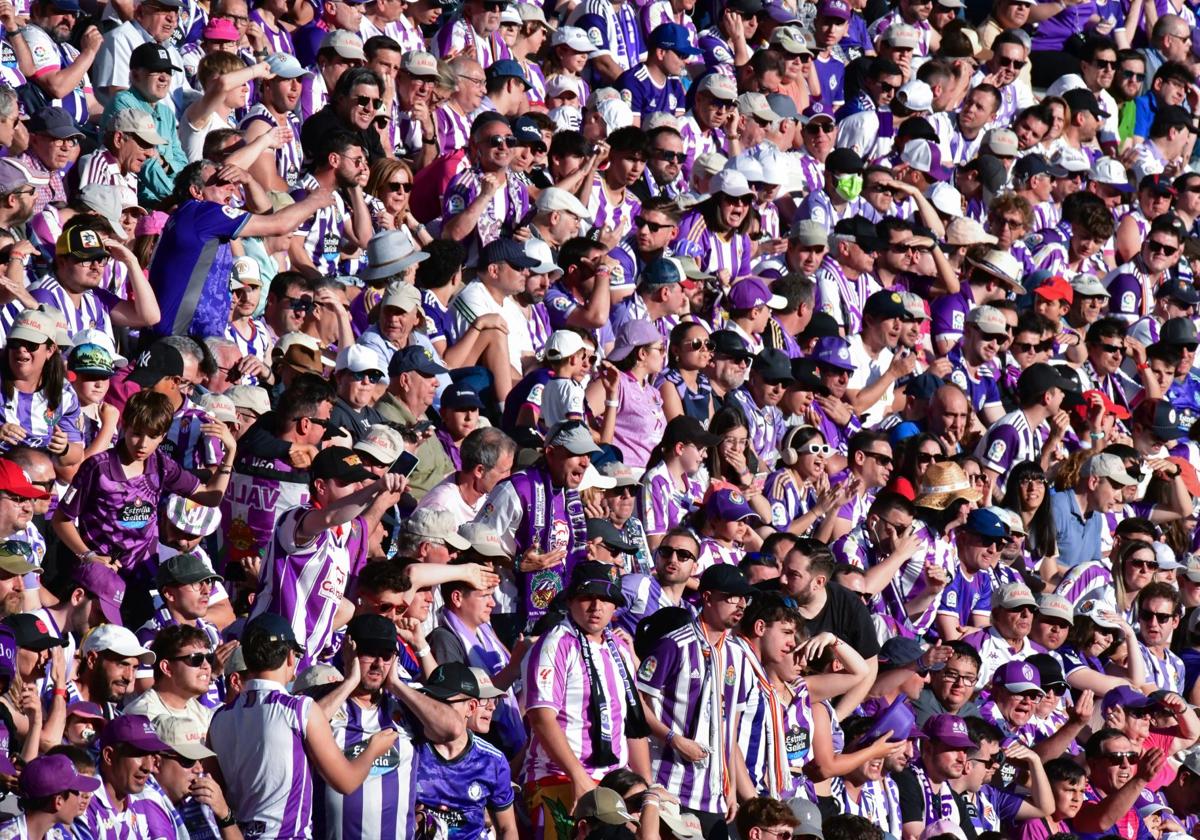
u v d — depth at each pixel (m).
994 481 57.31
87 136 51.66
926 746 44.41
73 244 43.34
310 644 37.72
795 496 50.16
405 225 53.47
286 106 54.16
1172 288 69.56
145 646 36.41
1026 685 47.47
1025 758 45.94
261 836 33.41
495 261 50.44
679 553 42.50
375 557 40.69
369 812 34.28
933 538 50.12
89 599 36.88
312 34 58.53
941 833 42.81
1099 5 79.75
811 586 44.12
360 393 43.91
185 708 34.53
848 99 69.62
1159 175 75.00
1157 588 54.31
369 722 35.06
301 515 37.69
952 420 56.78
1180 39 80.94
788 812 37.69
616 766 38.06
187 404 42.41
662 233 55.41
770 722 40.12
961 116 70.75
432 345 47.94
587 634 38.16
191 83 55.12
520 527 41.81
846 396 56.88
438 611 39.25
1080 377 61.59
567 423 42.31
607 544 42.06
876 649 44.84
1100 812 47.94
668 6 67.56
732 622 39.72
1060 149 72.12
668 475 46.47
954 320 60.59
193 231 45.62
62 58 54.31
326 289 47.44
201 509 39.50
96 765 32.94
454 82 57.72
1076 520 56.31
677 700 39.12
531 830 37.75
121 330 45.31
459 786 35.62
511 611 41.53
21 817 31.34
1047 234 68.12
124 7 54.91
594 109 62.00
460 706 35.97
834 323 55.75
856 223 59.91
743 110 63.53
